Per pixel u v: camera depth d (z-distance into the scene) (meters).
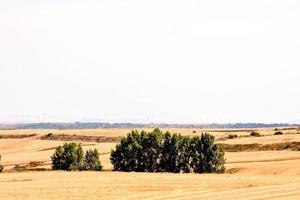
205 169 92.50
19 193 57.66
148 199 48.47
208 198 48.03
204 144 93.31
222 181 65.81
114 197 53.34
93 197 53.50
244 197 48.22
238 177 71.31
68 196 54.50
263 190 52.72
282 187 54.94
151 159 95.44
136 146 96.00
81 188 60.72
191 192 52.66
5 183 68.25
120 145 96.88
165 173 86.06
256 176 73.62
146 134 96.94
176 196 49.84
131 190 58.78
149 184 63.81
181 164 94.12
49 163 117.50
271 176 73.31
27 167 108.00
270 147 125.62
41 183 67.06
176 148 94.62
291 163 92.31
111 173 84.75
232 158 108.81
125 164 96.31
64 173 85.06
